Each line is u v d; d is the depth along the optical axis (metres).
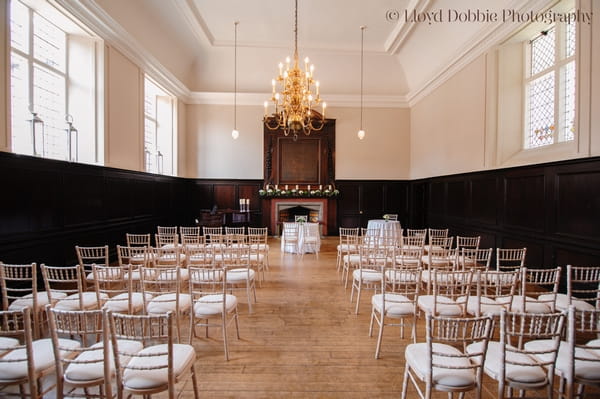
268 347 3.35
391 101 11.18
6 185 4.22
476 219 7.21
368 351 3.29
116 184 6.74
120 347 2.37
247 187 11.20
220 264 4.85
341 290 5.25
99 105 6.23
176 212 10.10
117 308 3.10
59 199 5.15
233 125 11.09
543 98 6.04
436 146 9.25
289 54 10.07
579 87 4.54
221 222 9.79
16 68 4.96
